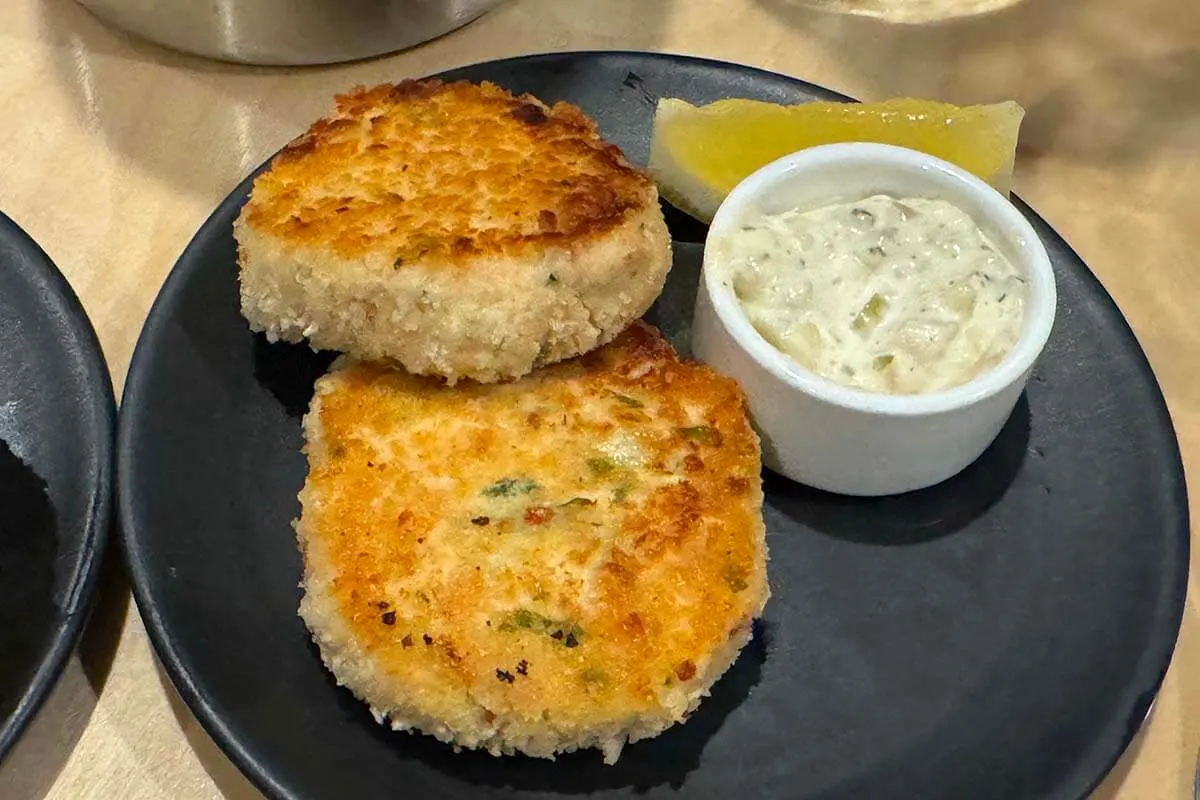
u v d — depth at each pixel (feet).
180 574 1.21
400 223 1.27
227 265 1.34
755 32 1.64
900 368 1.28
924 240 1.32
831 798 1.18
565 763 1.18
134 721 1.22
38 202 1.46
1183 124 1.57
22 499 1.23
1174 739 1.24
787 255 1.32
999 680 1.23
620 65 1.49
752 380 1.28
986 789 1.18
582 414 1.27
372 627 1.17
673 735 1.20
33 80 1.54
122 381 1.36
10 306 1.30
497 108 1.36
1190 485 1.35
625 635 1.18
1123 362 1.35
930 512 1.31
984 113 1.42
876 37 1.64
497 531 1.21
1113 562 1.27
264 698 1.18
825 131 1.42
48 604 1.19
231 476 1.28
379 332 1.26
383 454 1.25
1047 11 1.66
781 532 1.30
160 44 1.56
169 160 1.50
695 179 1.40
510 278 1.25
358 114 1.35
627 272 1.28
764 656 1.24
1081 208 1.51
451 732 1.17
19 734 1.15
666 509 1.22
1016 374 1.26
